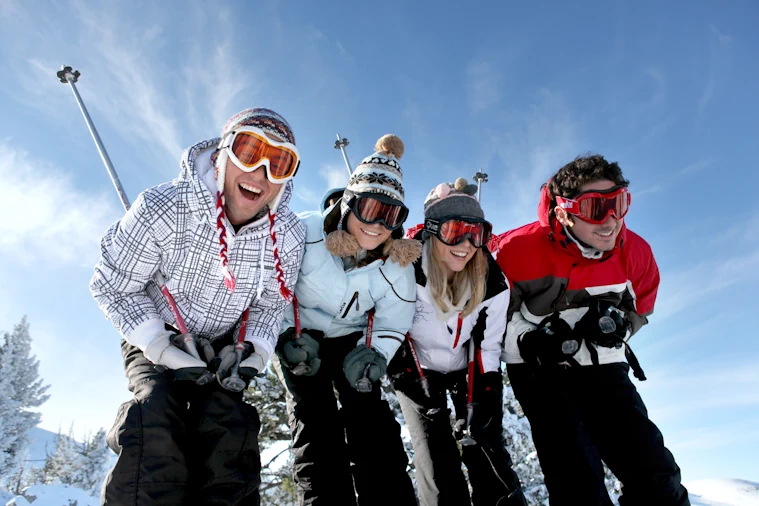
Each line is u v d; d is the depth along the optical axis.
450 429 2.56
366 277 2.62
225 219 2.06
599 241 2.77
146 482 1.60
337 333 2.74
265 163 2.00
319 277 2.56
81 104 4.00
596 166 2.79
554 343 2.74
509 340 3.01
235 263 2.13
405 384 2.79
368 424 2.46
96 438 30.11
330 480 2.23
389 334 2.65
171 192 2.04
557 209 2.88
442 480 2.33
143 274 2.05
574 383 2.84
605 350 2.81
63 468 29.17
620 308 3.02
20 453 29.22
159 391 1.80
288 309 2.60
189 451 1.82
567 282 2.87
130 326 1.94
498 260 3.01
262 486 5.98
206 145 2.16
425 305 2.81
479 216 2.74
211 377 1.85
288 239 2.29
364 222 2.48
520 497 2.43
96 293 2.04
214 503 1.70
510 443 5.59
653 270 3.06
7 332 30.55
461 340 2.86
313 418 2.39
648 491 2.36
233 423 1.85
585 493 2.38
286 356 2.41
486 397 2.68
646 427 2.52
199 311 2.14
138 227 1.99
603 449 2.64
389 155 2.67
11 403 29.03
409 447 5.48
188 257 2.06
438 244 2.75
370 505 2.26
